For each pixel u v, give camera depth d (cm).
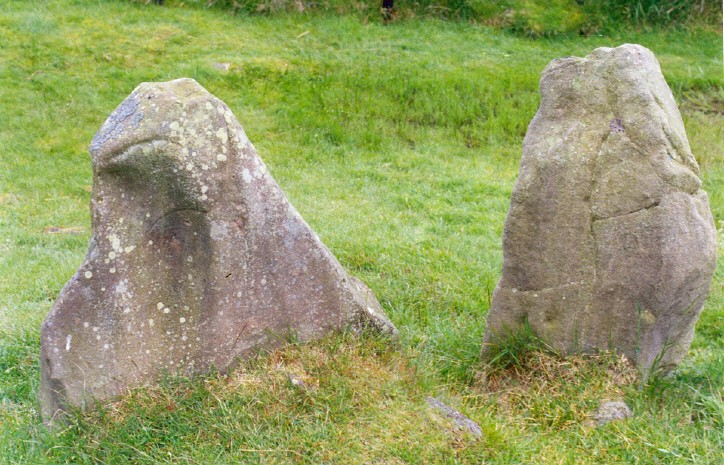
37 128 885
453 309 552
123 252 379
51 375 379
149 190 377
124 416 375
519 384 432
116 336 384
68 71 999
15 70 989
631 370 422
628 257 414
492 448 362
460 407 400
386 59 1080
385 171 836
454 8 1233
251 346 405
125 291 382
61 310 378
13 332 487
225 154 385
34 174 799
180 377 393
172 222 383
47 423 383
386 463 349
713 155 903
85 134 883
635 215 411
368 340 427
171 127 372
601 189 416
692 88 1052
